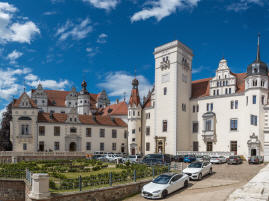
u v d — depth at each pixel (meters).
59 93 110.06
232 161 45.59
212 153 57.75
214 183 29.34
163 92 70.31
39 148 69.38
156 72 73.50
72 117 74.50
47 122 70.94
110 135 80.06
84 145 75.12
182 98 68.31
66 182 24.25
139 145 76.75
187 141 68.38
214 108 64.25
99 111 104.06
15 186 27.95
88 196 23.31
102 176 27.14
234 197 11.98
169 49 70.25
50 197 21.00
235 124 59.59
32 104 70.38
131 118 78.00
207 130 64.19
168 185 24.59
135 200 24.25
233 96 60.72
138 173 29.84
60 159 59.09
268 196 11.89
